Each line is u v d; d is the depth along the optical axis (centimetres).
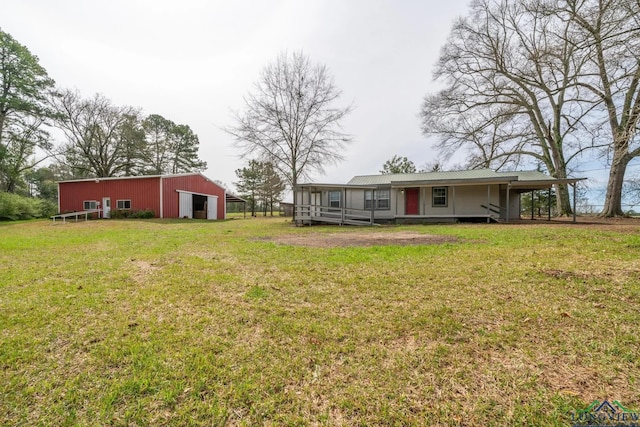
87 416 147
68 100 2633
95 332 237
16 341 221
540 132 1859
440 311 270
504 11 1614
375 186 1496
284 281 377
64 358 199
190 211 2247
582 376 172
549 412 145
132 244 741
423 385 169
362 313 271
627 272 357
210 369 185
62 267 465
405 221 1622
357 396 161
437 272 402
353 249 618
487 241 677
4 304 299
